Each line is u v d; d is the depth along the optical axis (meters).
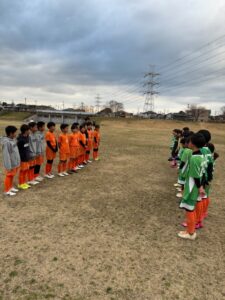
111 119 70.12
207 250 4.84
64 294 3.55
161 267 4.25
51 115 81.50
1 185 8.15
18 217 5.89
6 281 3.76
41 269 4.06
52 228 5.42
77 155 10.53
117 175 10.25
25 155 7.72
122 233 5.33
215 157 6.26
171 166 12.25
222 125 58.16
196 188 4.98
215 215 6.52
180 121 64.06
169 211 6.59
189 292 3.70
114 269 4.14
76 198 7.30
